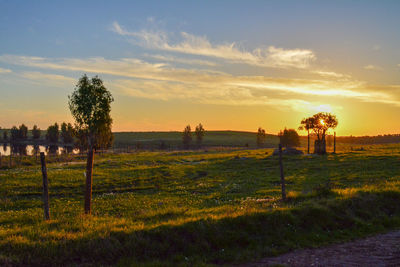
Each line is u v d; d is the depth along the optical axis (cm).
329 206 1468
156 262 953
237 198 2419
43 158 1490
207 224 1177
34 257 934
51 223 1351
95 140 1747
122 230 1116
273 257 1036
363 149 6950
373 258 978
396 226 1363
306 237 1202
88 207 1719
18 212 2156
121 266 938
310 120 6712
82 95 1667
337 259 986
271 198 2181
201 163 5909
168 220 1362
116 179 3869
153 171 4697
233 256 1032
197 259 998
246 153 8100
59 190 3173
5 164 5978
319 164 4578
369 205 1552
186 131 16700
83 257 969
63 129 17375
